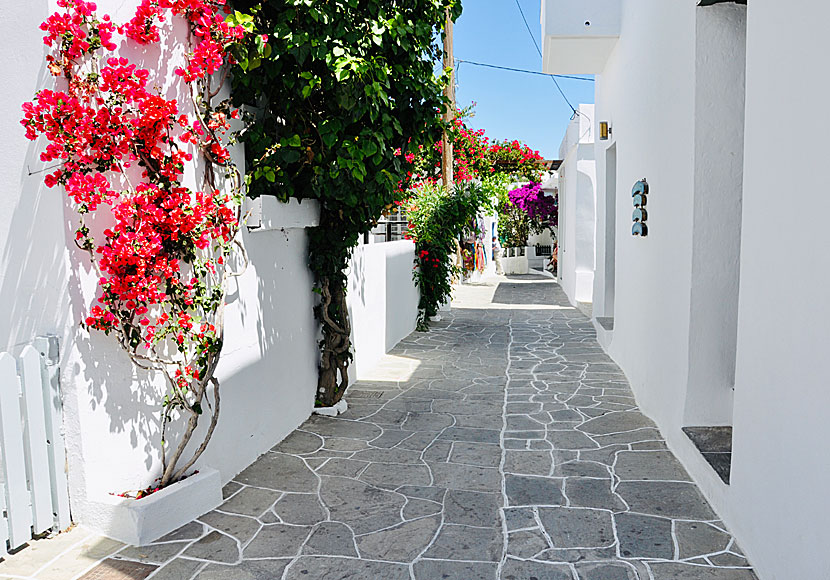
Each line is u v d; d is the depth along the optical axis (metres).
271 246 4.70
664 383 4.95
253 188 4.30
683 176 4.45
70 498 3.31
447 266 11.09
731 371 4.30
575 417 5.46
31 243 3.16
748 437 3.10
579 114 13.87
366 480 4.11
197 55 3.51
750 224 3.07
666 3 4.91
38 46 3.08
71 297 3.11
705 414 4.36
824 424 2.32
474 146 19.84
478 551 3.21
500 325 10.88
